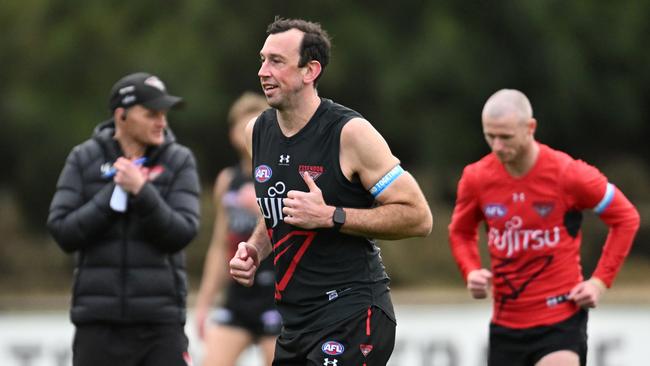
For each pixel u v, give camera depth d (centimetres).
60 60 7375
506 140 2255
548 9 7331
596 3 7531
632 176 7988
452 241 2488
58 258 7344
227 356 2767
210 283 2883
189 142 7538
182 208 2172
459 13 7419
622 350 3238
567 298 2316
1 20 7544
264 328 2769
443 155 7588
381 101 7444
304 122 1775
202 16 7219
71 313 2161
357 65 7312
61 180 2180
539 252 2323
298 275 1794
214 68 7262
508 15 7319
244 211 2814
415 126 7588
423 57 7188
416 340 3278
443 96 7519
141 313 2125
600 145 8281
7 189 8112
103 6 7425
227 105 7438
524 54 7481
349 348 1766
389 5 7425
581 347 2322
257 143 1830
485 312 3322
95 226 2095
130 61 7262
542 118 7756
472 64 7338
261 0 7312
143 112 2150
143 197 2066
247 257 1848
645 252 7562
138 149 2198
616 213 2311
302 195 1703
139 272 2130
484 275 2369
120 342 2138
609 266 2316
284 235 1794
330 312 1777
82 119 7294
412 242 7081
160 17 7419
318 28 1777
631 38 7600
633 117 7838
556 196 2308
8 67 7494
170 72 7125
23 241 7581
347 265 1781
